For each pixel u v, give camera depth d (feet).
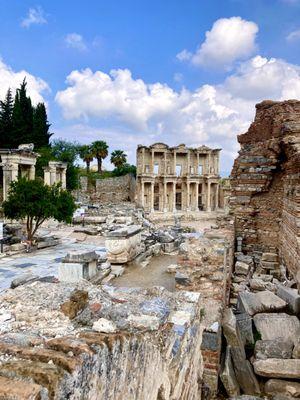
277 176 51.65
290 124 42.78
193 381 18.94
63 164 119.55
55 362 7.74
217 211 227.61
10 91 195.62
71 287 15.38
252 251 53.57
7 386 6.48
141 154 222.89
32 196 63.87
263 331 28.89
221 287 28.71
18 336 9.81
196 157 236.43
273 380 24.48
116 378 9.45
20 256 56.95
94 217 101.30
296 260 37.37
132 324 13.01
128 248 47.11
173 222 195.83
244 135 54.60
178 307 18.83
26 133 183.32
